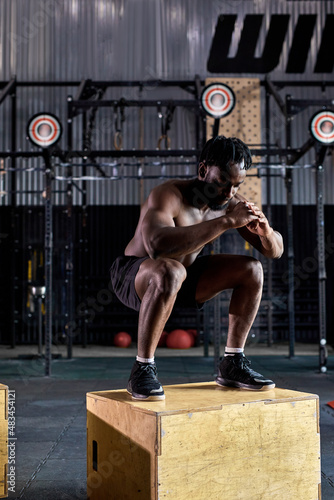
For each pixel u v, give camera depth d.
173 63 9.70
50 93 9.79
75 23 9.84
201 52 9.71
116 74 9.76
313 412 1.82
